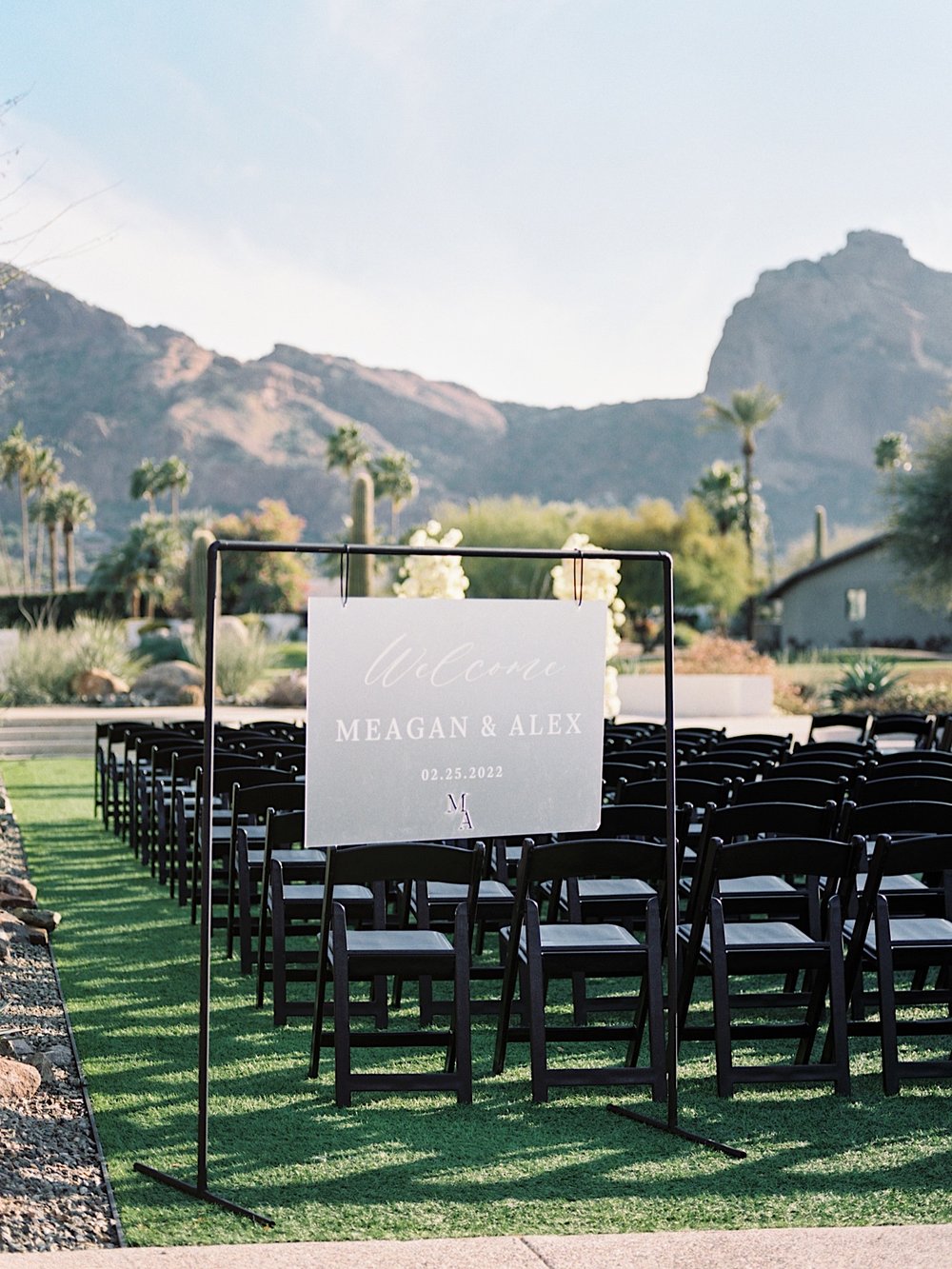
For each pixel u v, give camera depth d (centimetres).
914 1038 521
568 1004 555
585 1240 316
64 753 1639
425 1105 430
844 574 4603
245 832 603
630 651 3709
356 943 448
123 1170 369
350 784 400
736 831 499
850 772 677
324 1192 355
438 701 411
